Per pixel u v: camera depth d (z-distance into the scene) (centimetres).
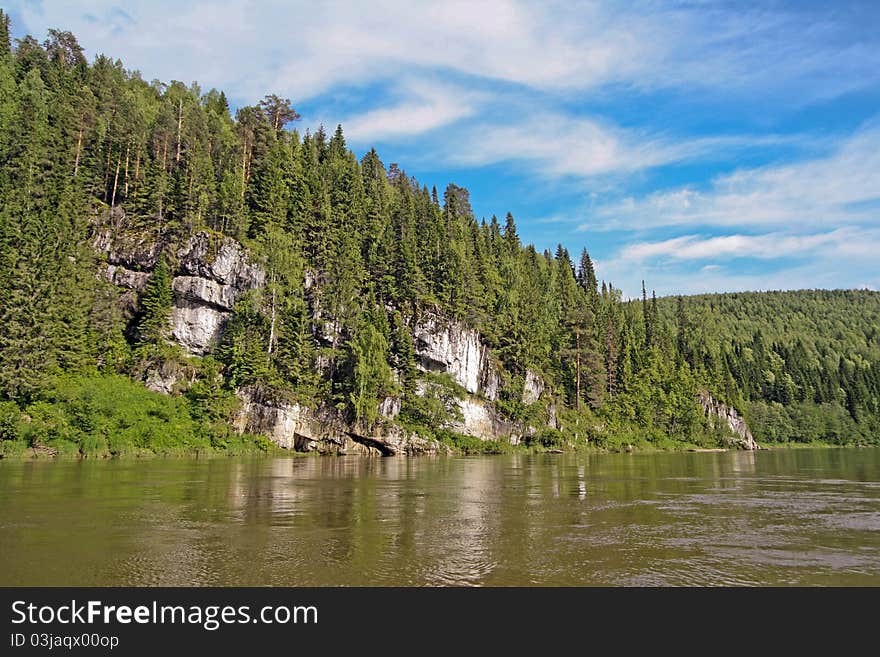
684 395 13675
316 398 7931
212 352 8112
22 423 5706
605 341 13100
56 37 12638
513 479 4456
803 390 19300
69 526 2255
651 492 3619
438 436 8769
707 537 2170
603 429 11225
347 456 7631
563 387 11419
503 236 15800
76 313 7200
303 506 2856
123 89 11969
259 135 10700
